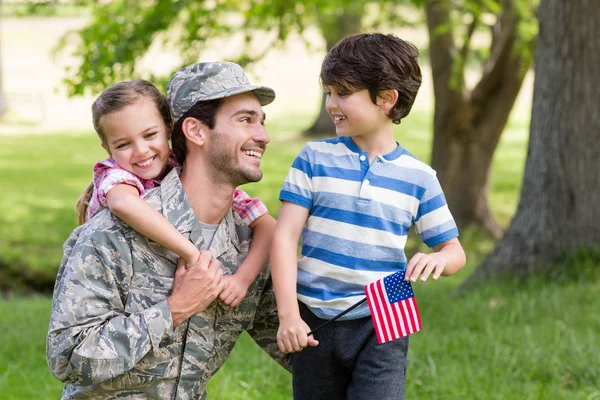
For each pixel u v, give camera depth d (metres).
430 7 13.60
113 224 2.82
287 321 2.87
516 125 31.53
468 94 14.50
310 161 3.04
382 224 2.96
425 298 8.09
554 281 7.92
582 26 7.89
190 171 2.93
